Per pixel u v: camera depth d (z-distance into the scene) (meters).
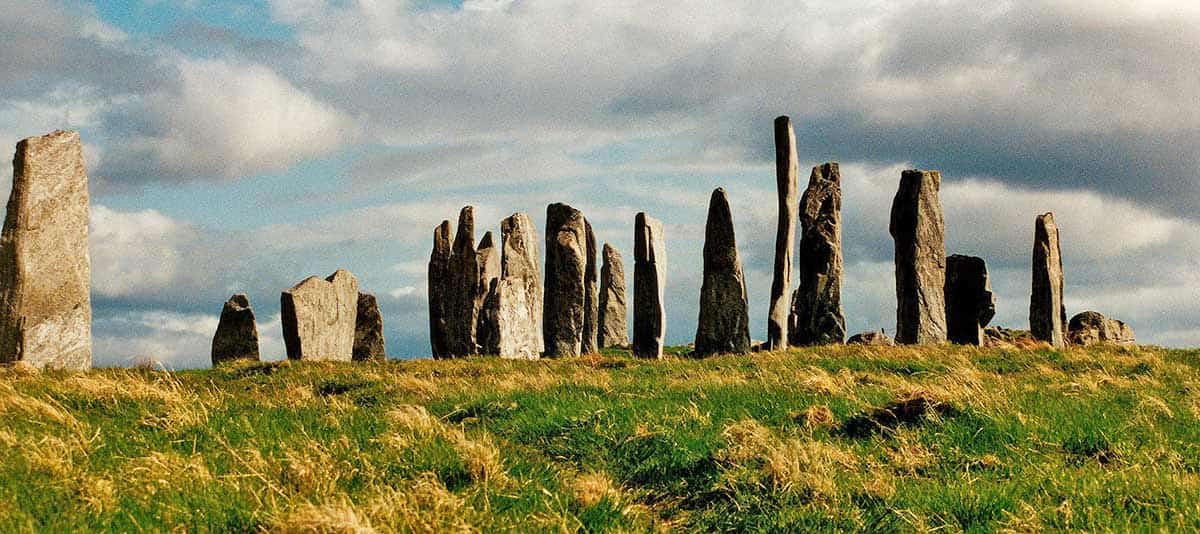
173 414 11.82
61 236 24.06
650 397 15.38
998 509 8.82
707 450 11.09
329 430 11.55
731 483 9.86
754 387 16.44
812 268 31.36
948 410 12.66
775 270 29.67
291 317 30.12
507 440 12.38
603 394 16.25
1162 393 15.86
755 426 11.76
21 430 10.75
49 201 23.94
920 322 30.59
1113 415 12.83
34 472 8.64
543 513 8.21
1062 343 32.88
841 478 10.00
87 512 7.59
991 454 11.12
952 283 32.16
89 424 11.57
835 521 8.78
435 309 39.06
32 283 23.39
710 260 29.14
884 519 8.79
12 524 7.16
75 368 23.39
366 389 18.97
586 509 8.58
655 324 30.34
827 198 31.83
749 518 9.05
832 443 11.92
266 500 7.93
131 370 22.69
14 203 23.59
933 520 8.70
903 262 31.30
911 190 31.47
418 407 13.45
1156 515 8.55
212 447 10.30
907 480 10.12
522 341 31.89
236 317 29.89
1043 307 32.41
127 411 13.05
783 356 23.95
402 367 24.09
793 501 9.38
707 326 28.92
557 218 33.56
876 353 23.62
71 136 24.61
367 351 35.78
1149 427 12.10
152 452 9.41
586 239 35.09
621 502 8.91
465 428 13.49
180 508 7.68
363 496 8.24
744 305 28.77
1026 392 15.49
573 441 12.17
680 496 9.94
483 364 24.67
